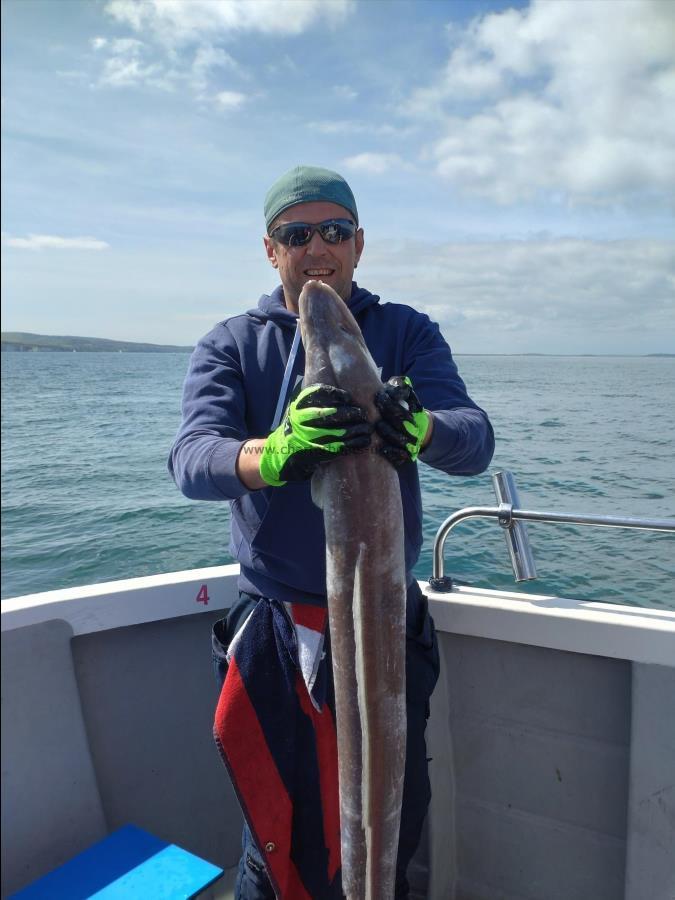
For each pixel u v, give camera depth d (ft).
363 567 5.24
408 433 5.21
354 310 7.05
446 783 8.23
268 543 6.41
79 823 7.22
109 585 7.78
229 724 6.23
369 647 5.26
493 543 27.71
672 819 7.04
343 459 5.25
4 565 28.68
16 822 6.77
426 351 7.04
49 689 7.11
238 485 5.52
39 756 6.98
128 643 7.90
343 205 6.66
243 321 7.11
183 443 6.16
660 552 25.41
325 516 5.39
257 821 6.19
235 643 6.45
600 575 23.44
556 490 33.47
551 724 7.79
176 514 35.63
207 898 8.07
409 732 6.58
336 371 5.41
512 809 8.05
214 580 8.10
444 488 37.01
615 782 7.54
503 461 41.01
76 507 37.50
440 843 8.10
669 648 7.00
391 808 5.41
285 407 6.59
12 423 71.51
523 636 7.64
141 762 8.02
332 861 6.40
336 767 6.39
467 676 8.15
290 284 6.82
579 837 7.75
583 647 7.36
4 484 43.52
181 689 8.24
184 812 8.30
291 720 6.35
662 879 7.11
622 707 7.45
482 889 8.28
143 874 6.05
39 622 7.09
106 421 72.54
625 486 33.63
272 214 6.75
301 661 6.25
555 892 7.90
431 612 8.09
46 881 6.00
